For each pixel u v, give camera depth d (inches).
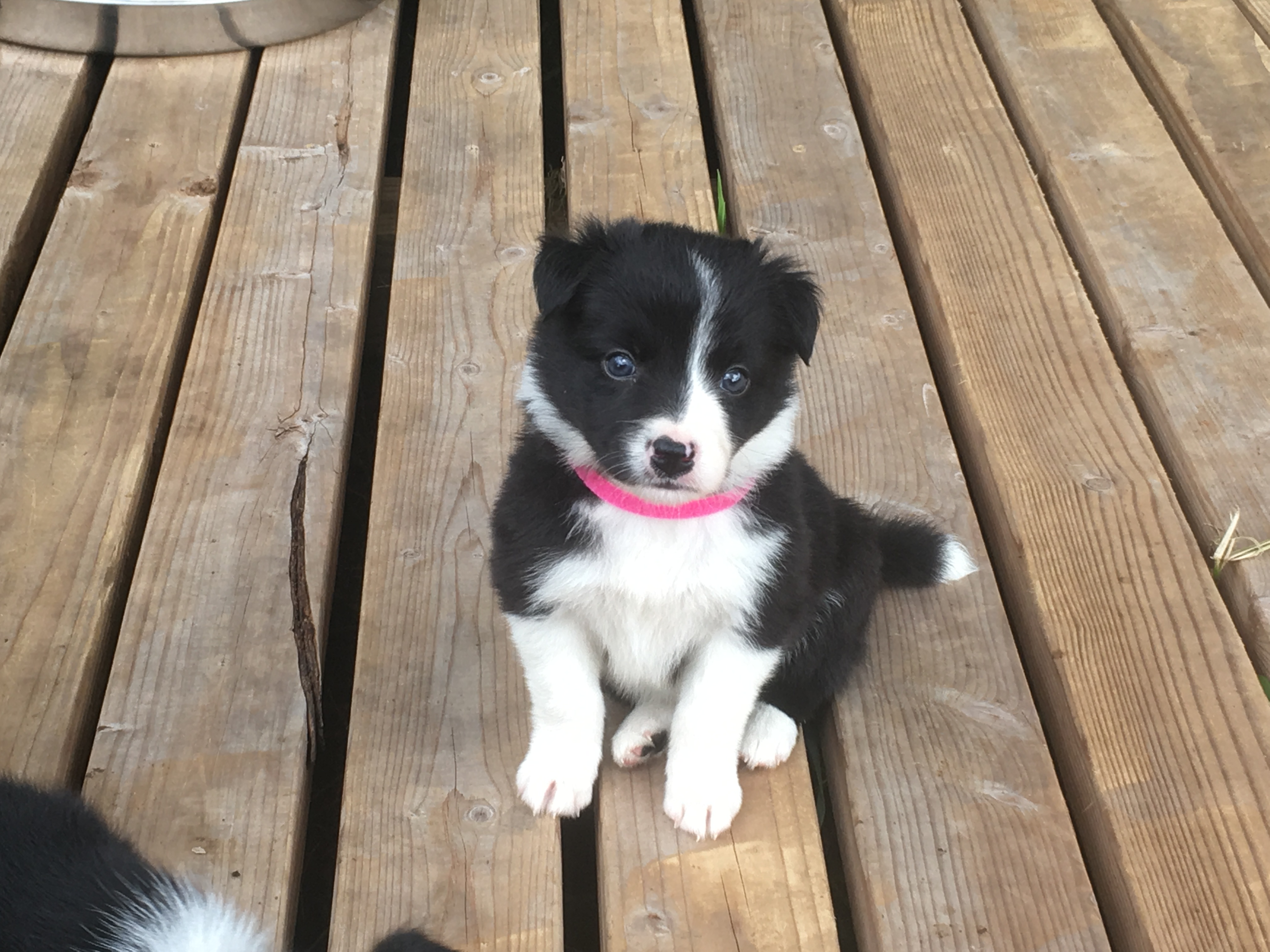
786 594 22.3
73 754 22.9
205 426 28.0
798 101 37.4
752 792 22.6
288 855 21.5
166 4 36.8
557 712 22.6
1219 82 37.1
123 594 25.8
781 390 22.7
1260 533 26.2
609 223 23.6
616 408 21.3
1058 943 20.6
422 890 21.2
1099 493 26.9
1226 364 29.6
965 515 27.0
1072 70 38.0
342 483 27.6
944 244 32.7
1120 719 23.2
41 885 19.0
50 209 34.2
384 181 38.0
